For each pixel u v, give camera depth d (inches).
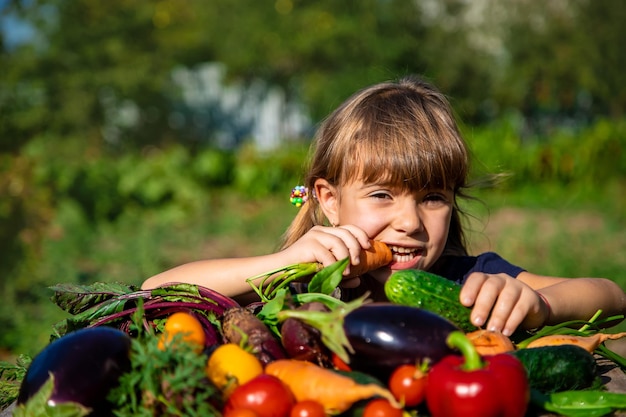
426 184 95.5
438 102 108.0
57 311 254.7
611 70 896.9
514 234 416.5
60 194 481.1
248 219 505.7
